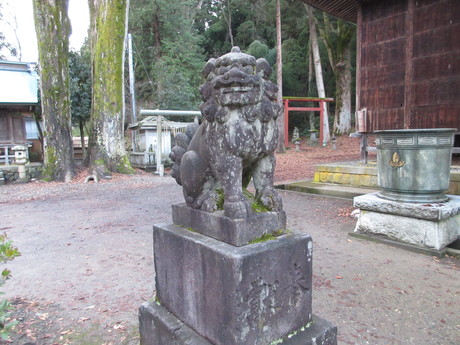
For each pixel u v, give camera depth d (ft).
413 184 12.29
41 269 11.44
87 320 8.22
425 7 20.90
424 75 21.21
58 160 33.99
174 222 7.16
